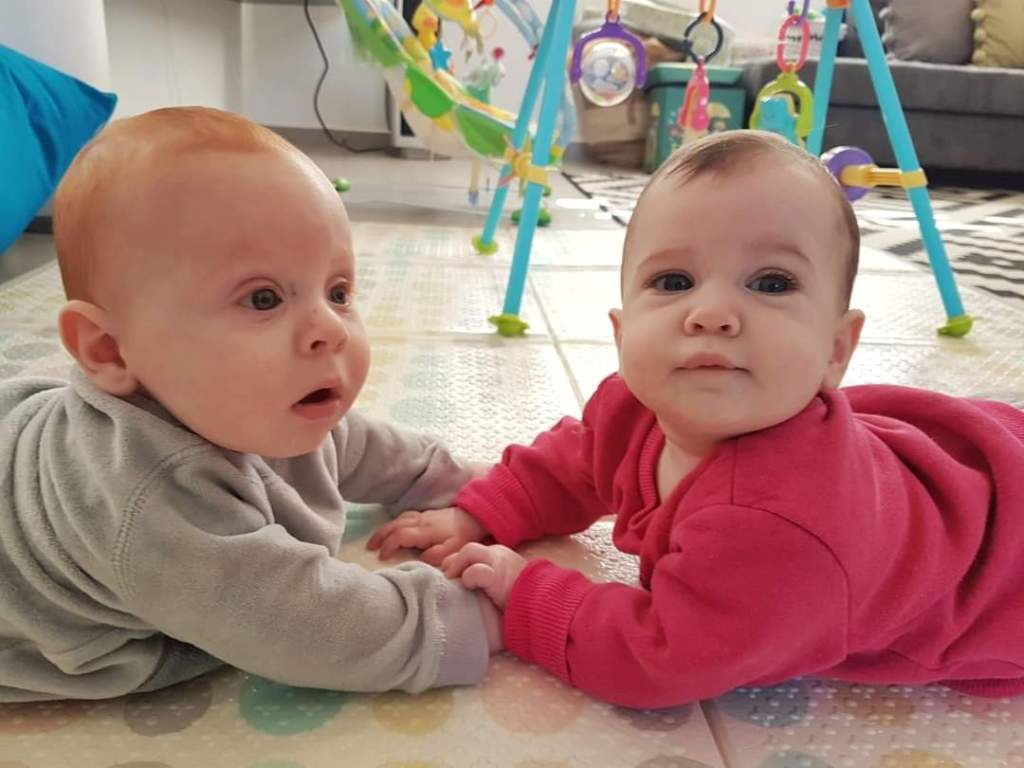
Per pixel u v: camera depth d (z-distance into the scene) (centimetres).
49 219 176
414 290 146
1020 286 169
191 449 50
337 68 375
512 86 379
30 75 147
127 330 48
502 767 49
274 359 48
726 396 50
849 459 50
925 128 333
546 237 200
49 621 50
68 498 48
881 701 56
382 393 100
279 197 48
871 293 158
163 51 275
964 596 54
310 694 54
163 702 53
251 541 50
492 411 96
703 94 176
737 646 49
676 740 52
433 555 67
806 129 163
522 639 57
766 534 48
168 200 46
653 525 56
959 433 59
